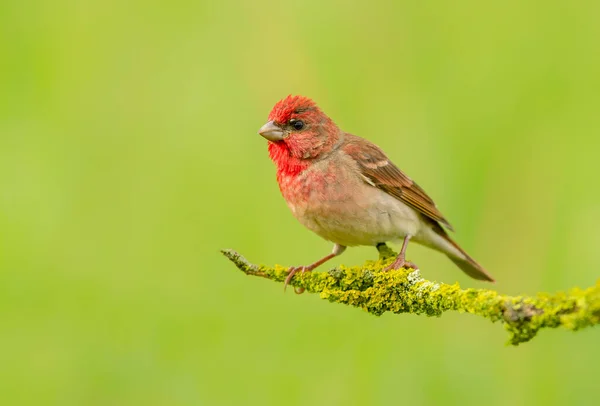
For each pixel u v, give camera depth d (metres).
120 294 12.12
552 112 12.01
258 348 11.52
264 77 12.91
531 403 10.49
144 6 13.34
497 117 11.93
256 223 12.40
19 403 11.30
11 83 12.96
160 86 13.12
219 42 13.13
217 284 12.10
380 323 11.12
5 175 12.58
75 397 11.34
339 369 11.05
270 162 12.69
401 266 9.20
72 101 13.00
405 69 12.49
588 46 12.16
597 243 11.30
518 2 12.42
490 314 6.52
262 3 13.08
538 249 11.53
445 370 10.75
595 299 6.04
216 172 12.67
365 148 10.52
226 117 12.86
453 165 11.81
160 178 12.75
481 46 12.34
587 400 10.27
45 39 13.11
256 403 11.02
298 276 8.58
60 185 12.60
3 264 12.12
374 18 12.68
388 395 10.71
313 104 10.47
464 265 11.31
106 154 12.85
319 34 12.82
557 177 11.70
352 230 10.35
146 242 12.45
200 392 11.21
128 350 11.68
